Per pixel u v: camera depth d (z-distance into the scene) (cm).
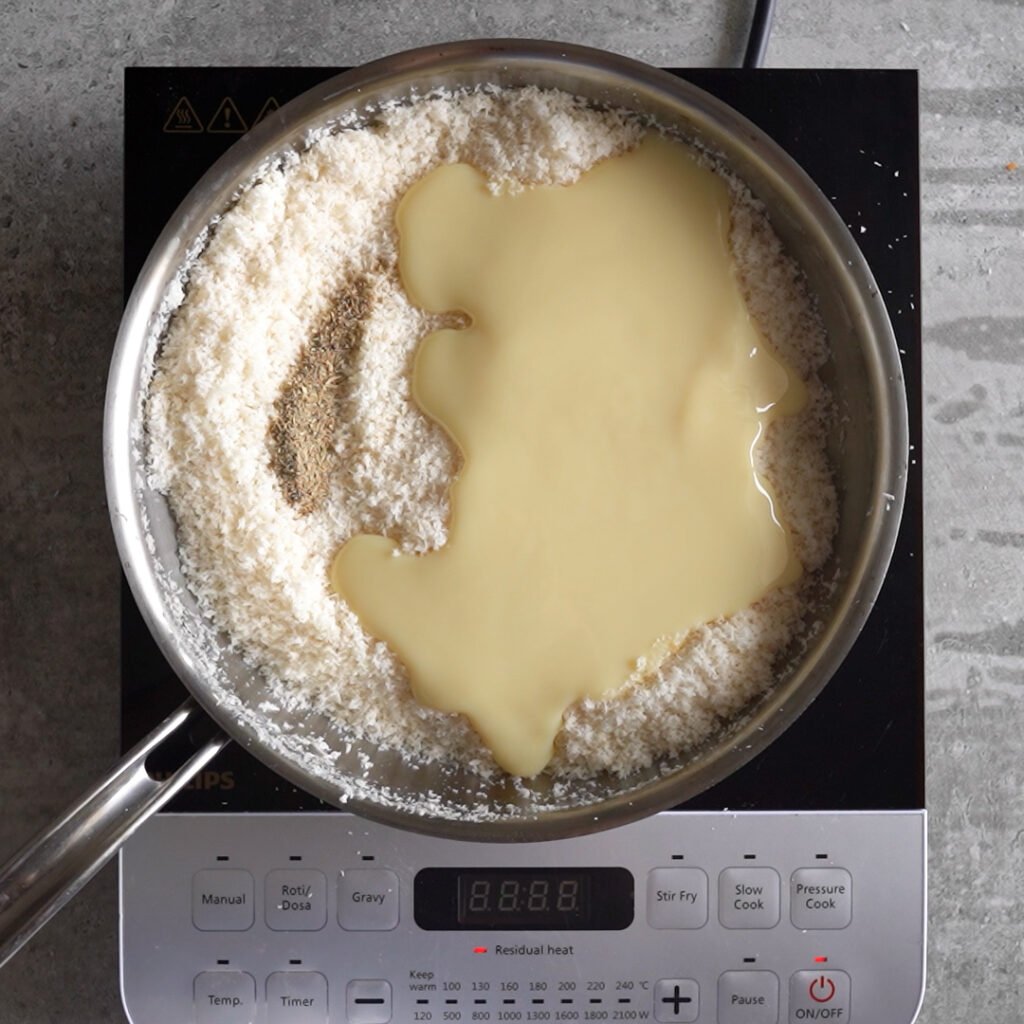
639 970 49
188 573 46
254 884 49
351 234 47
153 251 44
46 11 54
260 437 46
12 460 54
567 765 47
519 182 47
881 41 54
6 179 54
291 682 47
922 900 49
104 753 54
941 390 54
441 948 49
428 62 45
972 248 54
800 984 49
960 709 54
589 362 47
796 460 47
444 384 46
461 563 46
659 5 54
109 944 54
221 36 54
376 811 44
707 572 46
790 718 44
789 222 46
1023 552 54
